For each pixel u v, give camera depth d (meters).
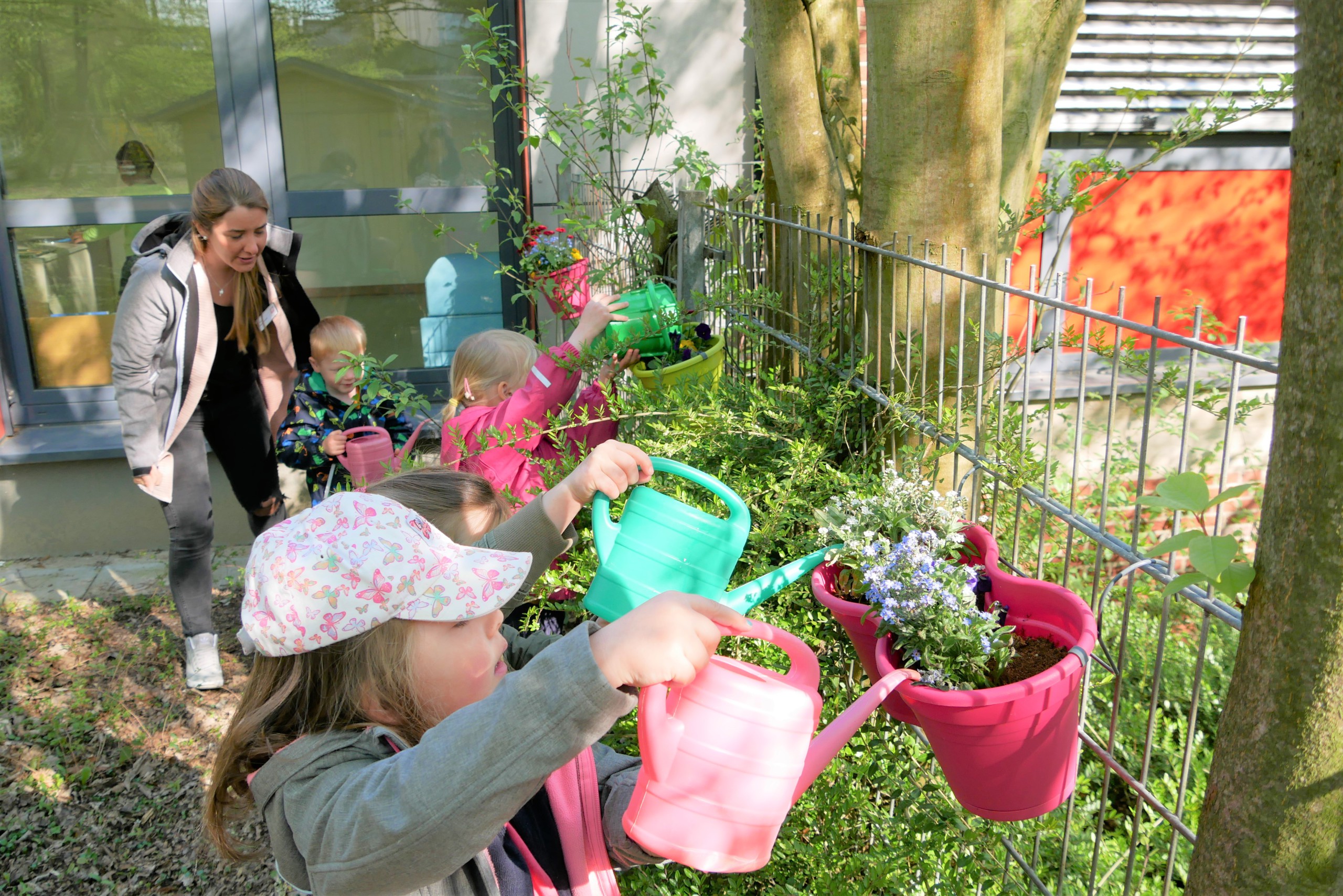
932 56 2.11
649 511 1.58
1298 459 0.95
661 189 4.13
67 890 2.64
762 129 4.32
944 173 2.19
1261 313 5.68
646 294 2.87
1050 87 2.83
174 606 4.08
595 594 1.60
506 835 1.13
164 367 3.26
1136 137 5.33
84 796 2.98
